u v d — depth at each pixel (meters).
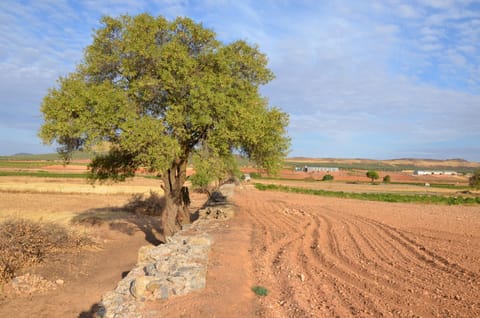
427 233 16.00
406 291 8.52
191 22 15.19
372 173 115.75
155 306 7.30
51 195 46.06
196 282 8.28
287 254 12.64
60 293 11.66
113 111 13.55
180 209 20.70
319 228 18.25
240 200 35.75
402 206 31.42
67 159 16.78
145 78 14.05
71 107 13.38
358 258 11.74
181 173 18.12
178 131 14.37
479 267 10.29
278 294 8.62
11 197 42.44
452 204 40.09
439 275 9.74
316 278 9.76
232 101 14.69
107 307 7.17
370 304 7.73
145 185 62.34
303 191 55.25
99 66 15.02
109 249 18.89
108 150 16.84
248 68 16.75
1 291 11.44
